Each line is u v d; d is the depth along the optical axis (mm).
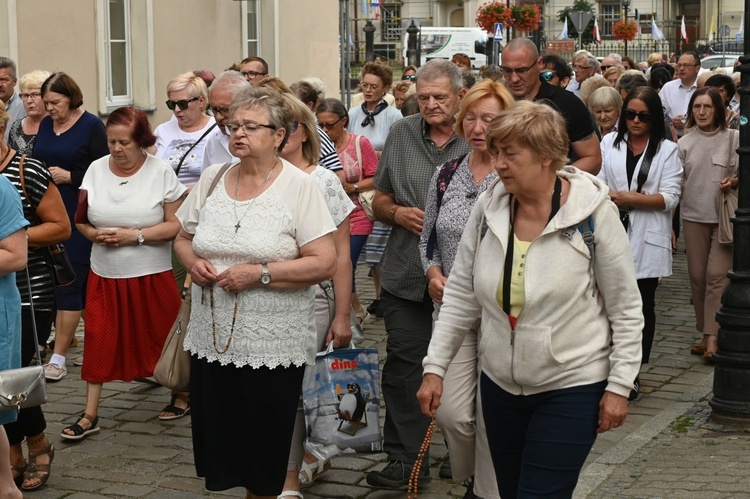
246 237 5004
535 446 4262
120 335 7312
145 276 7336
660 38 77000
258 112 5000
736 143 9125
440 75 6051
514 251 4258
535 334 4219
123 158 7281
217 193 5145
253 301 5008
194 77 8406
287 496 5773
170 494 6199
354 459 6789
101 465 6691
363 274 14023
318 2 24484
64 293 8680
